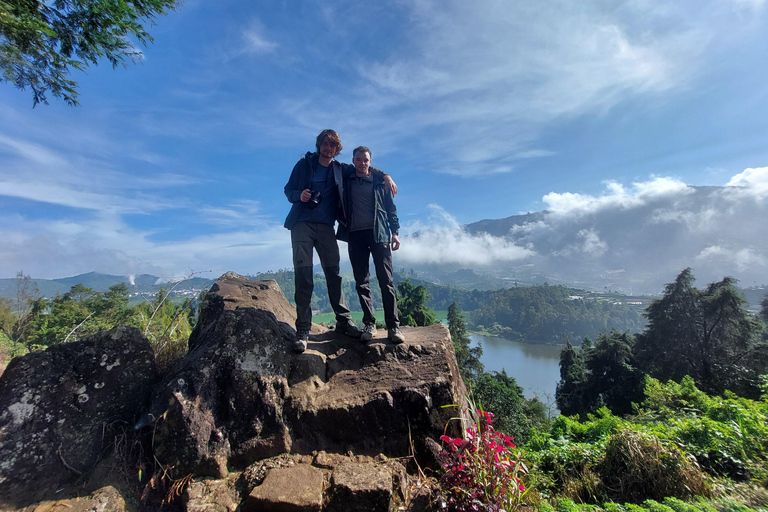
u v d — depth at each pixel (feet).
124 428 8.75
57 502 7.09
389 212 12.35
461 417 9.42
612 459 13.69
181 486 7.63
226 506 7.09
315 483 7.25
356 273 12.38
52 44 15.87
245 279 15.87
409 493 7.90
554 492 13.38
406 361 10.64
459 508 7.11
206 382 8.87
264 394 9.05
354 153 12.03
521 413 83.05
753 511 10.11
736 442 14.44
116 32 16.51
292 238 11.53
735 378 67.05
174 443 7.95
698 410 26.11
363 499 6.90
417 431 9.02
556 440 21.02
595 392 95.61
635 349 99.40
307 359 10.42
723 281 90.68
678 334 90.63
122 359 9.55
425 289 97.96
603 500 12.43
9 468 7.22
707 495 11.66
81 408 8.52
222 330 10.06
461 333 131.03
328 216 11.82
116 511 7.11
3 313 89.71
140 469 7.95
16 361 8.38
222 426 8.59
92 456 8.20
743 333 84.94
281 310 14.26
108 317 75.20
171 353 13.09
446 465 7.72
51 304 101.40
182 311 16.37
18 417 7.73
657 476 12.26
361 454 8.77
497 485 7.52
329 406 9.01
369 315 12.02
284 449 8.59
